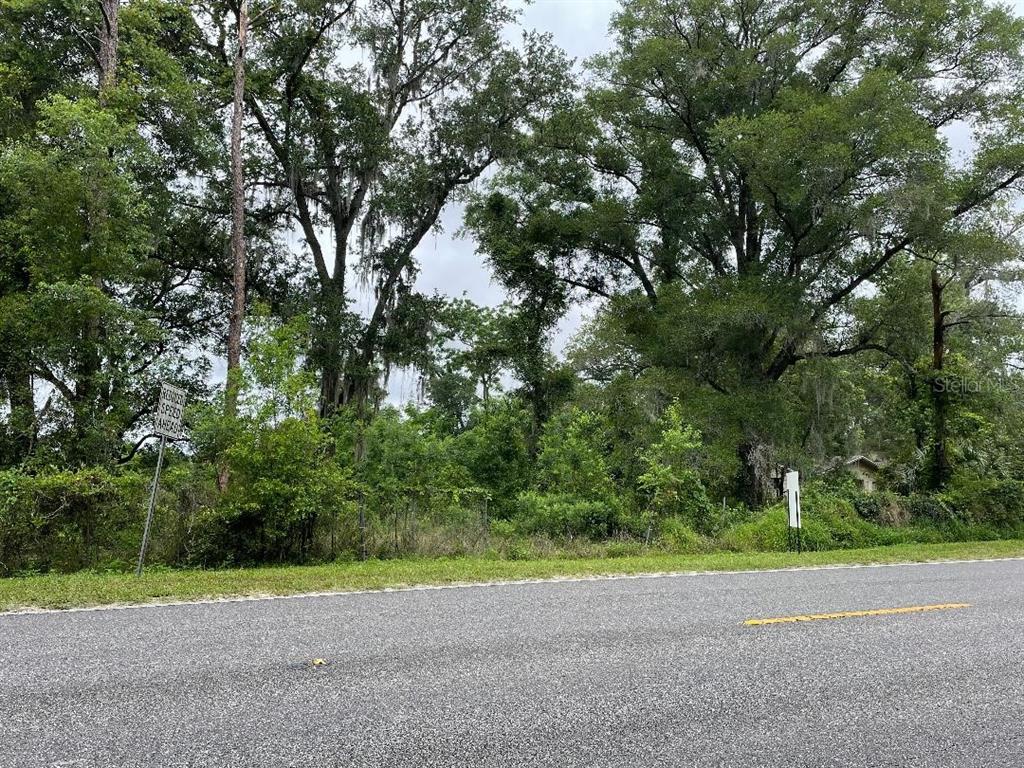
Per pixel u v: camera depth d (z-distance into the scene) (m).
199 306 25.70
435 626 6.53
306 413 13.45
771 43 24.05
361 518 14.05
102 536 12.23
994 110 22.94
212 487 13.27
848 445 34.12
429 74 28.59
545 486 19.47
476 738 3.84
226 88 24.27
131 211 16.67
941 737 4.01
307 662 5.24
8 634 6.11
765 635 6.25
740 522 18.38
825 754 3.75
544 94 28.58
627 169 28.64
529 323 30.03
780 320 22.66
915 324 24.61
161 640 5.91
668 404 23.98
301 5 25.31
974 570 11.46
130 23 20.08
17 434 15.85
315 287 27.05
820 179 21.05
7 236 16.50
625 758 3.63
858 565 12.21
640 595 8.44
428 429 21.61
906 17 23.41
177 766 3.44
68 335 15.98
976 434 22.16
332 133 26.20
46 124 16.17
